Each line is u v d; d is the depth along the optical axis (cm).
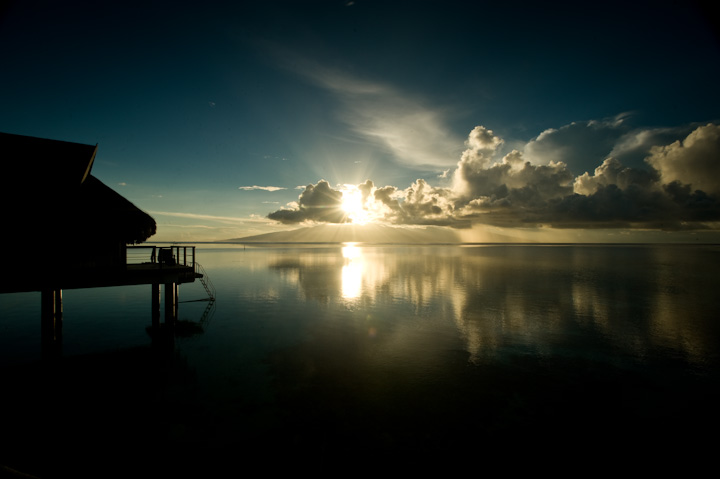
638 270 5453
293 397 1171
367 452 878
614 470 816
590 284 3816
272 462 836
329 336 1864
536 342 1762
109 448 887
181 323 2119
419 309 2531
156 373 1372
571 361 1508
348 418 1038
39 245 1373
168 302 1800
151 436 943
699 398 1173
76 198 1451
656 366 1448
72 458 845
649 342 1759
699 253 12862
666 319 2230
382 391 1218
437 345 1717
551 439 938
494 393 1203
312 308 2562
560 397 1179
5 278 1310
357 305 2672
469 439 935
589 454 877
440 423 1015
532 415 1062
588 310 2489
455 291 3341
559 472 810
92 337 1823
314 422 1017
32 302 2772
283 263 6925
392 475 795
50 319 1509
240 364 1469
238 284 3841
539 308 2562
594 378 1331
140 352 1606
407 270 5447
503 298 2962
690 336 1861
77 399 1159
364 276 4594
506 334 1902
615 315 2336
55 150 1499
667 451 888
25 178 1364
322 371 1393
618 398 1170
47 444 903
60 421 1018
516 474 802
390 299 2923
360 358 1538
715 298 2950
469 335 1883
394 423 1013
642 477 794
